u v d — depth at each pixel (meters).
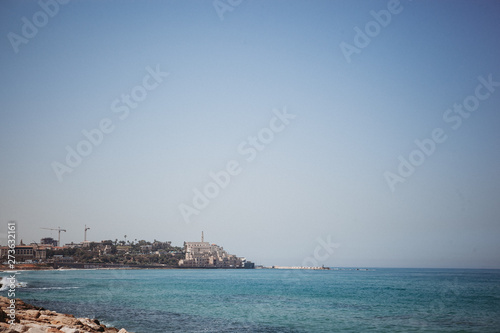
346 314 52.12
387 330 40.19
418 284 140.75
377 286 127.31
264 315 50.53
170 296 78.31
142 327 40.09
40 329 24.52
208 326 41.22
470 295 85.88
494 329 41.00
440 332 39.22
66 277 171.00
